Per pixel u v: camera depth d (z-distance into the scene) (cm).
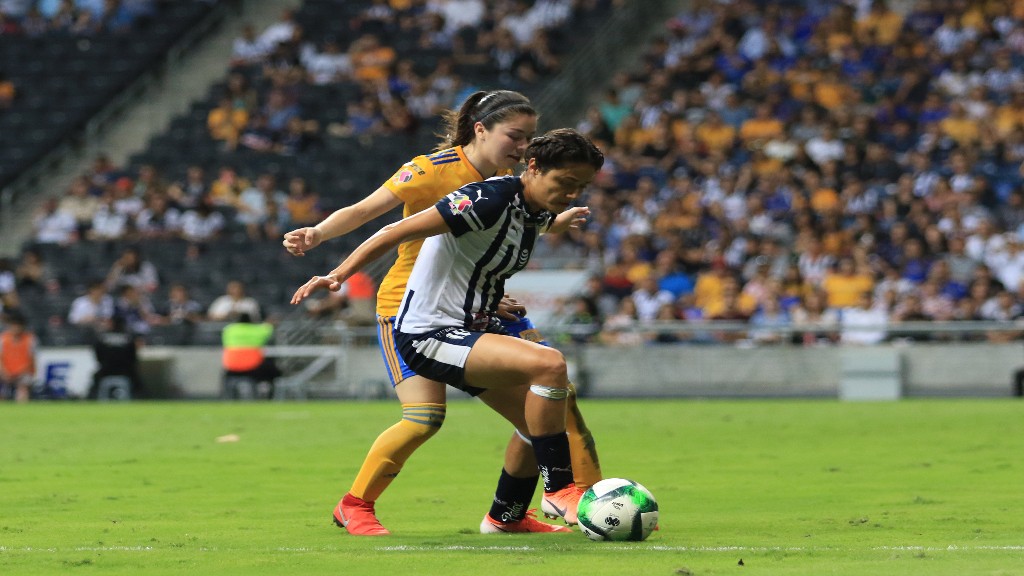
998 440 3400
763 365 5888
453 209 1664
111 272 7344
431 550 1627
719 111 7506
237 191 7600
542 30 8281
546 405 1681
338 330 6250
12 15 9219
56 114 8600
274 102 8150
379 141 7894
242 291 6750
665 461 2991
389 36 8575
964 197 6600
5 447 3562
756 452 3197
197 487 2548
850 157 6944
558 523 1964
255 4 9131
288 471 2861
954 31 7675
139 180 7881
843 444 3381
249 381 6150
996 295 5862
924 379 5728
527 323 1914
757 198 6781
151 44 8894
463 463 2986
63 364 6488
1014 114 7112
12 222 8231
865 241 6384
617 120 7694
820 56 7744
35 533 1864
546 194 1688
